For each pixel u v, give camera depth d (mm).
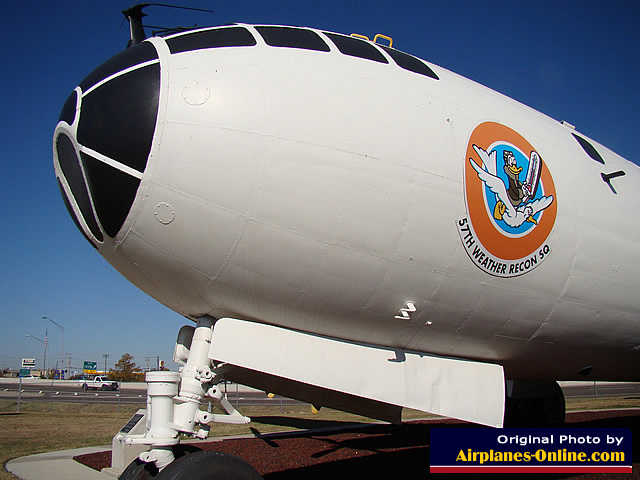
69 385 53594
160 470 4762
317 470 8086
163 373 4934
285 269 5176
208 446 10359
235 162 4836
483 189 5719
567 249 6477
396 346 6125
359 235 5172
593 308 6926
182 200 4863
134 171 4816
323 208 5020
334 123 5086
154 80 4918
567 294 6590
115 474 7875
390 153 5227
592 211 6777
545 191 6297
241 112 4887
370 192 5137
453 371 6414
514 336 6617
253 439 11531
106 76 5105
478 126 5980
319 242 5102
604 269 6848
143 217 4938
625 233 7098
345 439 11492
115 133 4832
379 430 13320
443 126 5672
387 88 5570
